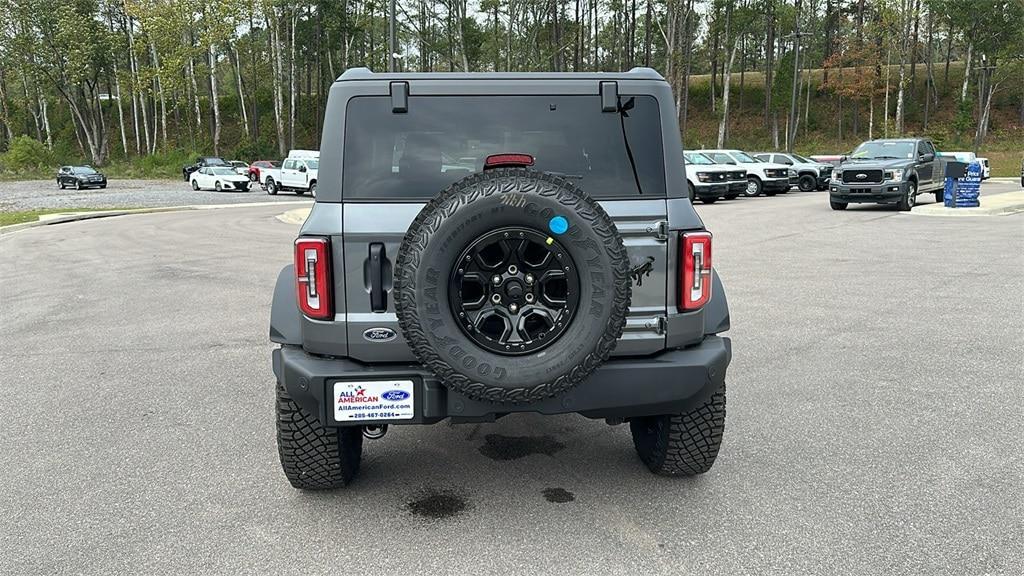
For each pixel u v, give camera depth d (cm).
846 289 1009
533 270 320
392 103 360
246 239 1784
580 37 6669
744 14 6762
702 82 8344
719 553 342
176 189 4594
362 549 351
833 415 528
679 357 360
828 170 3428
